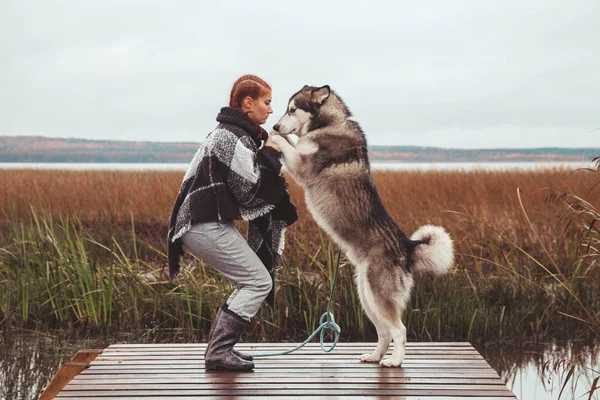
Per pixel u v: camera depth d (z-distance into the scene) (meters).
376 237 4.36
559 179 15.28
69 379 4.32
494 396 3.60
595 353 6.42
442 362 4.30
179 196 4.07
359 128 4.75
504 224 10.27
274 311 7.05
